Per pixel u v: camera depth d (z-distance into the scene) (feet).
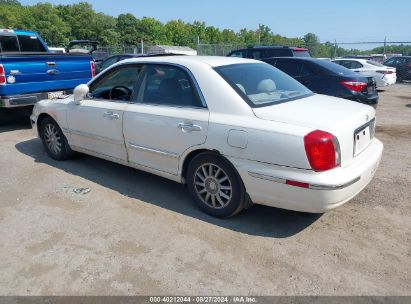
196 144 11.96
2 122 27.48
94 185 15.24
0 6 291.99
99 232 11.59
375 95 25.36
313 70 25.31
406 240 11.05
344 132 10.40
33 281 9.36
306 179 10.00
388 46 83.71
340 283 9.21
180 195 14.24
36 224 12.12
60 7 278.67
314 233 11.46
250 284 9.20
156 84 13.50
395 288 9.02
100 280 9.36
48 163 17.95
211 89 11.94
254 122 10.87
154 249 10.66
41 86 23.91
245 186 11.26
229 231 11.60
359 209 12.98
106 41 270.26
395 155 19.24
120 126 14.29
